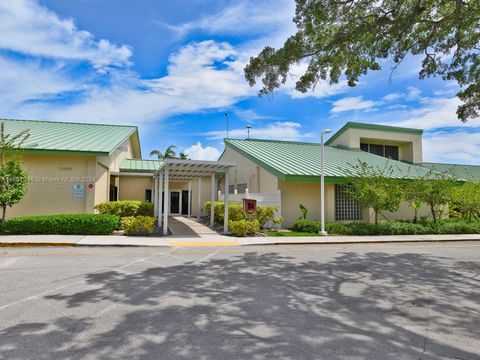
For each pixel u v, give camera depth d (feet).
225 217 46.03
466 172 87.56
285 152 68.59
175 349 11.21
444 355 11.20
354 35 26.07
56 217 38.37
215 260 27.84
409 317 14.96
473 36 28.96
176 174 54.39
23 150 42.88
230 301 16.72
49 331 12.53
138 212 49.85
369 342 12.14
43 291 17.75
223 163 43.62
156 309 15.28
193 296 17.44
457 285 20.90
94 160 47.67
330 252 33.47
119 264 25.14
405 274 23.88
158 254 30.09
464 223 54.80
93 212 46.96
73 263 25.13
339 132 85.66
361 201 50.96
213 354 10.90
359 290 19.36
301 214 55.88
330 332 13.02
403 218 63.46
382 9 25.79
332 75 29.96
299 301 16.98
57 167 46.68
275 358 10.70
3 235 36.52
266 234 45.50
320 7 23.53
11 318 13.82
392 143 89.20
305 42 26.32
